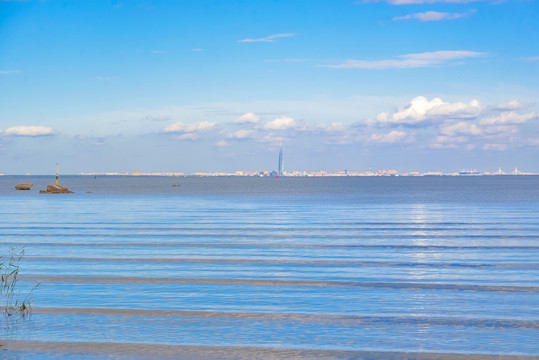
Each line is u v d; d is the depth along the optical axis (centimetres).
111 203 6072
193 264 1945
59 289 1536
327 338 1095
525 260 2017
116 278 1689
